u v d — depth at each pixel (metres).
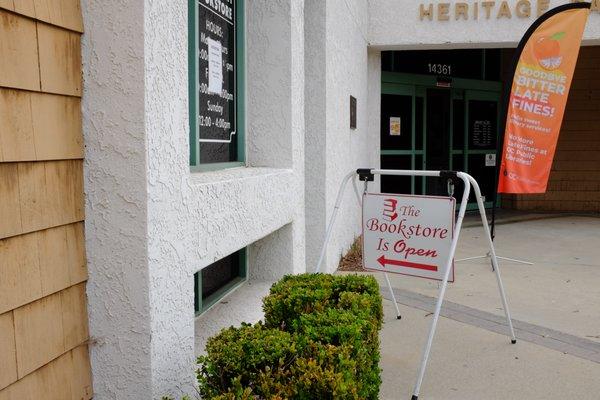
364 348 2.74
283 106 4.52
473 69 12.20
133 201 2.48
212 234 3.12
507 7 8.84
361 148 8.83
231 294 4.41
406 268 4.18
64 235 2.39
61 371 2.37
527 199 12.64
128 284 2.51
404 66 11.26
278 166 4.57
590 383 3.89
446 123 12.02
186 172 2.83
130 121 2.46
